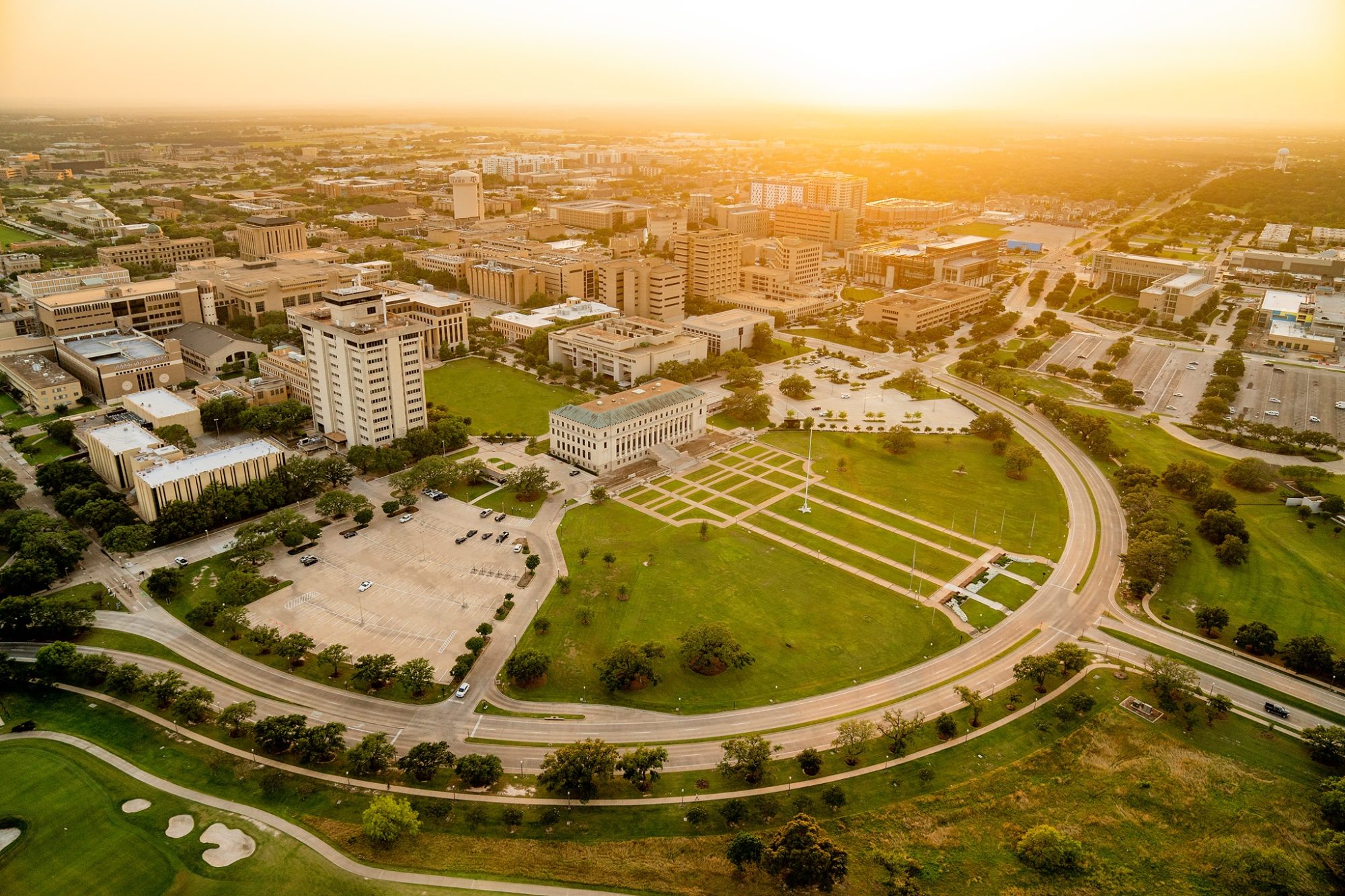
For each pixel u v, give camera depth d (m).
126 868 165.75
